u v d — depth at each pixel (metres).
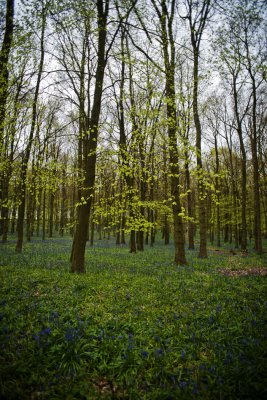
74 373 4.47
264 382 4.14
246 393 3.97
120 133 19.09
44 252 19.58
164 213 16.45
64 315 6.43
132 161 11.52
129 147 12.06
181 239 15.38
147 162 12.45
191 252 24.05
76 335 5.29
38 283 9.45
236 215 33.94
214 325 6.21
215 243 43.06
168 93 12.95
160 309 7.30
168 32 14.52
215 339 5.57
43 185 15.00
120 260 16.50
